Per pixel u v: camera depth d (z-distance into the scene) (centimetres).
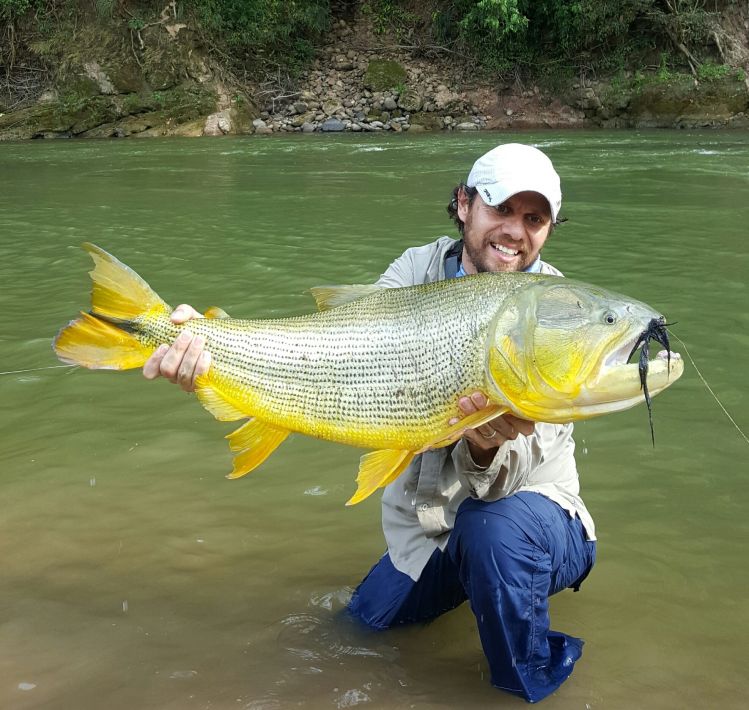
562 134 2359
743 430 475
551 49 2700
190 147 2153
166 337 289
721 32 2581
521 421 262
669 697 276
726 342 609
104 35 2605
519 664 281
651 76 2591
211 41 2661
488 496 282
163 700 276
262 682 285
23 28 2642
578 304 246
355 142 2219
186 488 422
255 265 867
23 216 1196
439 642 310
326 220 1136
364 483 271
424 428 265
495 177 297
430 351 261
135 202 1314
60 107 2498
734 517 388
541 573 281
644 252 909
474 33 2725
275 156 1930
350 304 277
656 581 342
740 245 934
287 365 278
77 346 292
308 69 2766
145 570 353
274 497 415
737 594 332
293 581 346
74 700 276
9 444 471
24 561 359
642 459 447
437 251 330
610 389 241
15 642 305
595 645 304
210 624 317
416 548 312
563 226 1066
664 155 1811
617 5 2578
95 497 413
